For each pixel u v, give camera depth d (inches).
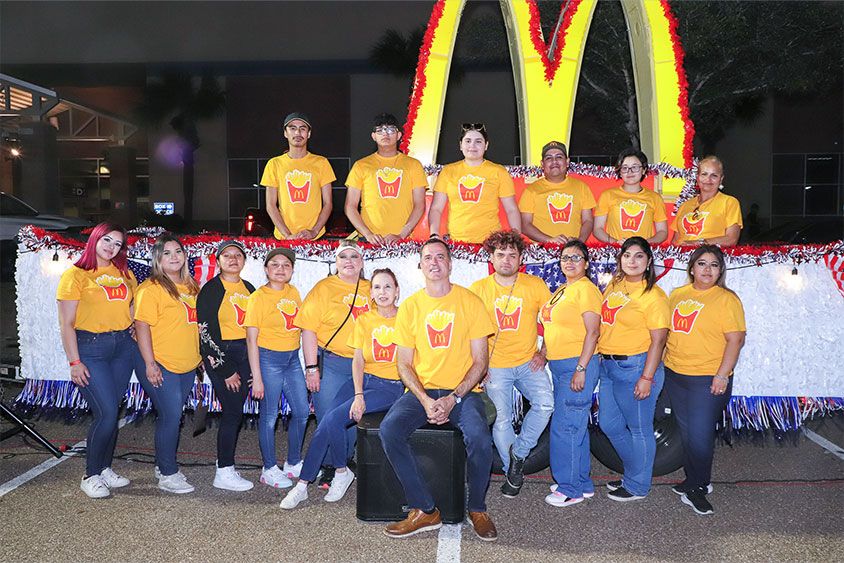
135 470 199.8
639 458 175.0
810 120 898.1
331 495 177.3
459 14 255.6
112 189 1048.8
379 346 173.3
